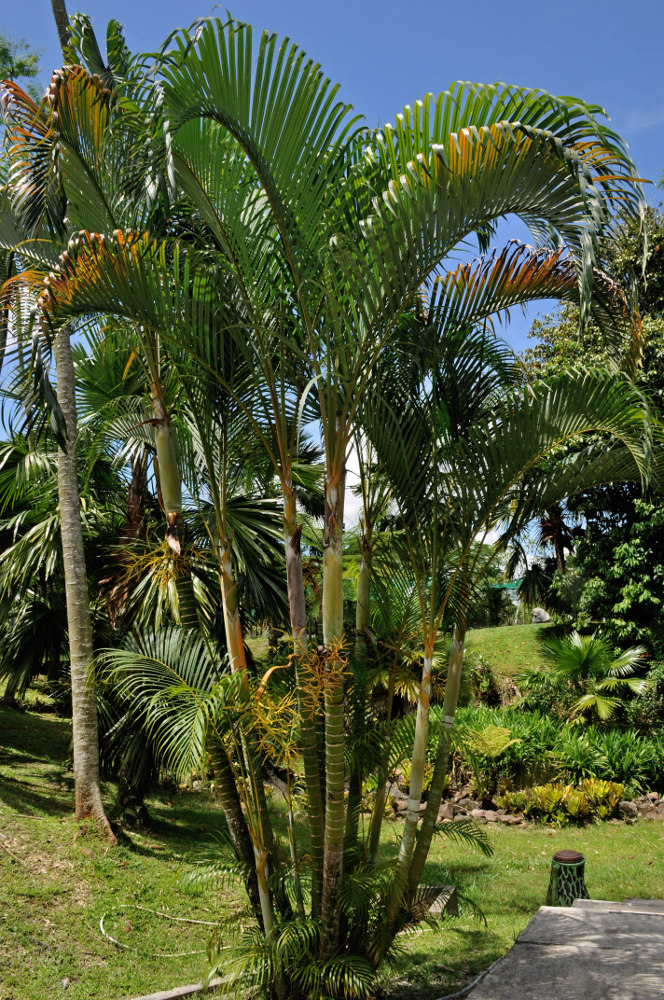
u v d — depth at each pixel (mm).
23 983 4844
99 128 4535
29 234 5402
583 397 4066
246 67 3391
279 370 4316
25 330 4141
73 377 7652
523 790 11391
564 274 4344
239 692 3875
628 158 3205
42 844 6586
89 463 6297
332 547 3916
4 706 12703
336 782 3816
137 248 3766
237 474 5203
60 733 11609
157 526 7973
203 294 4207
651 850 9250
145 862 6879
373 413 4230
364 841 4578
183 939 5773
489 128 3336
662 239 14391
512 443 4234
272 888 4277
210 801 10086
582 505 16188
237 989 4270
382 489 4777
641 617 15602
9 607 8930
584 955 3748
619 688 14953
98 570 8523
